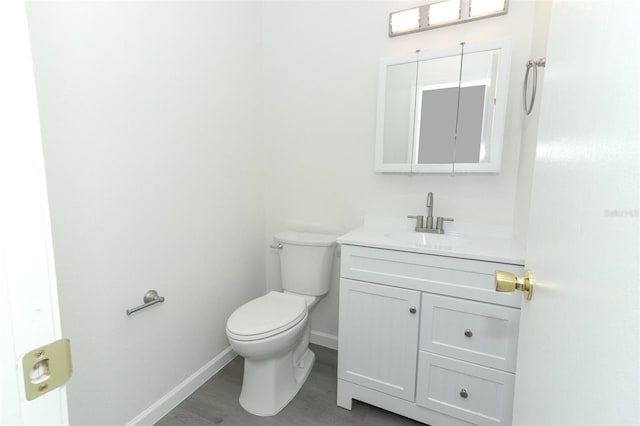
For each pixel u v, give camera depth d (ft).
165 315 4.64
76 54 3.32
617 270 0.95
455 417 4.18
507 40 4.57
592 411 1.06
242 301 6.36
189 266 5.01
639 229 0.83
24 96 1.11
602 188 1.09
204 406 4.88
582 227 1.25
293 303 5.25
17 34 1.09
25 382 1.16
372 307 4.57
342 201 6.23
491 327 3.86
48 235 1.20
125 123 3.88
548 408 1.53
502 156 4.92
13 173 1.10
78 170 3.40
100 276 3.70
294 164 6.58
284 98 6.50
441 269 4.06
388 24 5.44
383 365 4.57
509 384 3.81
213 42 5.23
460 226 5.32
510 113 4.83
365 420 4.67
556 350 1.47
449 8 4.93
